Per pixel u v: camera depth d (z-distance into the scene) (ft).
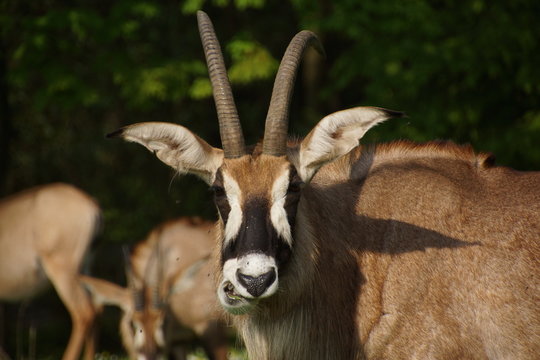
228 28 109.40
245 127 116.98
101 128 113.39
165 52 105.70
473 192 33.27
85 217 69.97
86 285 63.21
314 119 105.91
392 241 32.30
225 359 61.31
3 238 70.59
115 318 100.58
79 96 81.35
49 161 111.96
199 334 61.21
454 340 30.99
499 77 80.38
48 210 69.77
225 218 29.12
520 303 31.07
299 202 30.71
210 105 115.75
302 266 30.17
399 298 31.40
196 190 110.42
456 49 78.07
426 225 32.37
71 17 80.12
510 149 77.61
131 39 94.84
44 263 69.82
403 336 31.19
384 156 34.83
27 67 81.66
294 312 30.89
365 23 82.79
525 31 77.77
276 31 110.93
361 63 83.51
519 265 31.45
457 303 31.32
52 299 105.70
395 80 80.43
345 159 34.19
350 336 31.68
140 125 30.27
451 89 81.15
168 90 85.05
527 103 81.71
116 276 103.71
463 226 32.32
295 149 30.58
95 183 112.98
